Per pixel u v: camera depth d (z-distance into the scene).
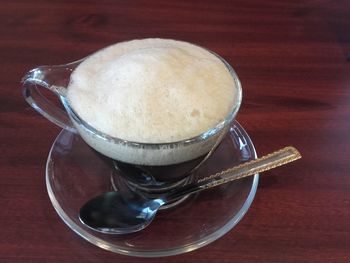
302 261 0.18
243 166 0.21
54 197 0.20
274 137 0.23
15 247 0.18
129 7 0.33
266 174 0.21
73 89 0.18
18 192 0.20
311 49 0.30
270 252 0.18
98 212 0.19
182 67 0.18
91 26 0.31
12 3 0.33
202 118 0.17
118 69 0.18
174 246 0.18
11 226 0.19
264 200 0.20
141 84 0.17
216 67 0.19
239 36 0.31
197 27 0.31
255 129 0.24
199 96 0.17
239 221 0.19
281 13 0.33
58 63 0.27
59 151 0.22
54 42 0.29
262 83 0.27
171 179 0.19
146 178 0.19
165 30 0.31
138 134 0.17
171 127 0.17
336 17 0.33
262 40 0.30
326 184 0.21
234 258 0.18
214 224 0.19
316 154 0.22
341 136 0.24
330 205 0.20
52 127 0.23
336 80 0.27
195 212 0.19
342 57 0.29
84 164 0.22
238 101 0.18
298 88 0.26
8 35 0.29
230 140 0.23
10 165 0.21
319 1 0.35
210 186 0.20
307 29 0.32
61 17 0.32
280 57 0.29
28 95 0.21
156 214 0.19
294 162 0.22
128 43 0.21
